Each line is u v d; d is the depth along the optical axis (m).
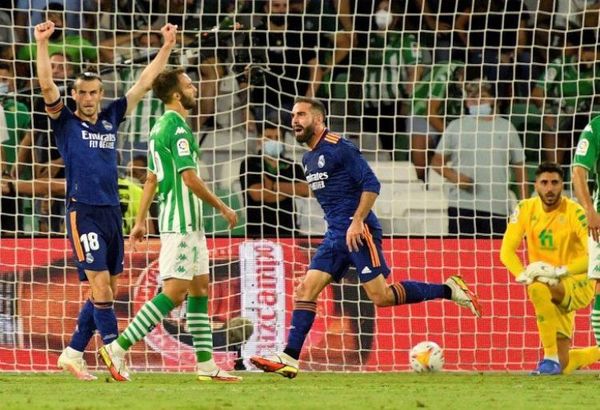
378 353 33.69
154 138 25.77
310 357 33.41
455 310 34.09
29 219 37.59
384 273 26.98
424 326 33.94
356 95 42.66
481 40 43.44
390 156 41.50
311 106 26.64
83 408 17.25
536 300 30.36
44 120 38.94
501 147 40.44
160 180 25.75
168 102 25.94
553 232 30.92
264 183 39.50
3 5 41.88
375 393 21.70
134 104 26.28
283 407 17.59
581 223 30.78
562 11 43.78
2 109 38.88
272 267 33.88
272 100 41.56
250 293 33.69
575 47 40.19
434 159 40.78
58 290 33.25
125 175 39.19
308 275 26.97
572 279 30.55
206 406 17.59
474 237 34.91
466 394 21.58
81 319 26.70
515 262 31.25
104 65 37.81
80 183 25.22
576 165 26.56
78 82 25.38
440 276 34.56
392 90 42.53
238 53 41.78
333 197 26.77
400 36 43.19
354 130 42.41
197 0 42.53
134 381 26.00
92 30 38.16
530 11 43.56
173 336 32.94
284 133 41.00
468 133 39.66
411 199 40.16
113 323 25.61
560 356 31.23
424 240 34.72
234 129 40.56
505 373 32.28
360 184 26.33
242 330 33.47
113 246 25.92
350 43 43.12
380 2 43.19
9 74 40.50
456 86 42.47
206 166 38.69
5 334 32.84
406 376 29.98
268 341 33.50
